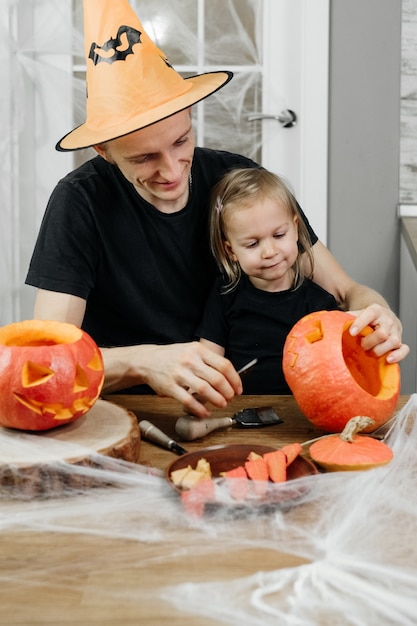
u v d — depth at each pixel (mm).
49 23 2318
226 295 1412
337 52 2275
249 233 1335
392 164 2316
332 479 791
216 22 2324
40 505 760
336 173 2328
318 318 970
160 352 1027
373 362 1017
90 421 908
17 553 661
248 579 617
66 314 1259
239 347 1409
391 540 678
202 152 1462
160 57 1096
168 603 585
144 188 1195
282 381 1397
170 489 773
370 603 583
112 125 1067
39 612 574
